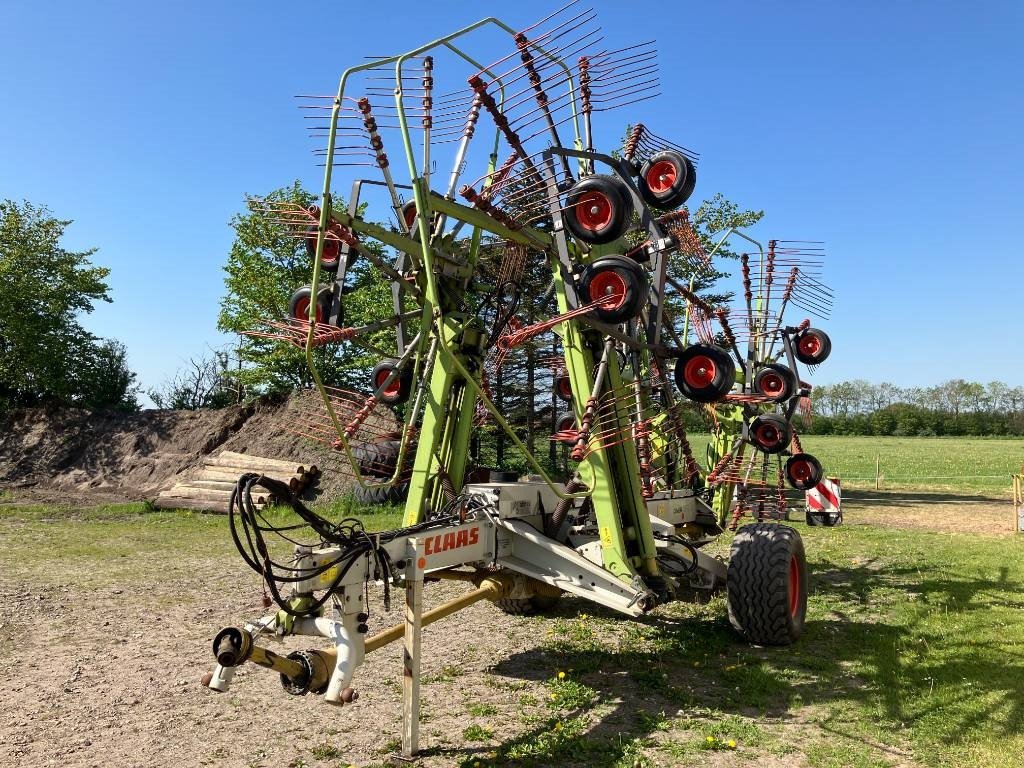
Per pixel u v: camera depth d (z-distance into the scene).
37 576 9.16
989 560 9.77
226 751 4.25
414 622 4.22
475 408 5.74
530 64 5.03
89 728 4.60
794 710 4.79
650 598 5.17
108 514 15.97
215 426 21.80
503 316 5.88
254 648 3.58
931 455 42.03
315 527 3.95
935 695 4.97
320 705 4.96
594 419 5.32
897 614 7.10
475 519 5.18
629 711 4.80
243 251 23.64
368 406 5.29
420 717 4.71
